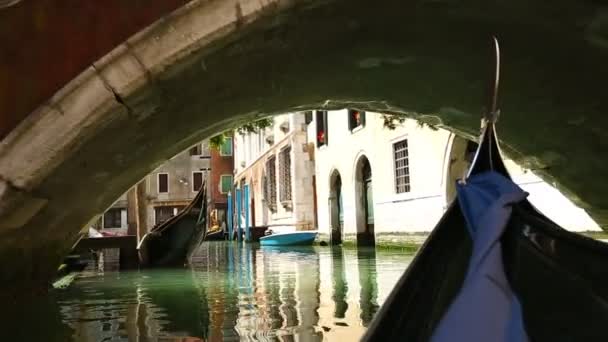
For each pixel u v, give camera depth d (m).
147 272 11.13
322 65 5.20
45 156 3.52
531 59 5.07
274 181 28.75
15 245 4.89
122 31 3.60
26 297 6.16
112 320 5.65
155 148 5.51
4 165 3.47
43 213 4.66
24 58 3.54
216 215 39.34
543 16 4.29
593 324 2.85
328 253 15.32
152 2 3.61
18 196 3.58
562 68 5.05
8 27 3.55
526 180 10.47
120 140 4.36
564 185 7.57
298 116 23.06
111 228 36.03
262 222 31.28
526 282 3.01
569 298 2.98
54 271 7.05
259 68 4.72
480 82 5.71
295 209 22.81
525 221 3.26
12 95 3.53
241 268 11.52
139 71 3.57
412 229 14.17
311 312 5.70
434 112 6.86
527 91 5.70
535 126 6.46
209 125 5.90
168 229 12.75
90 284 8.98
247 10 3.64
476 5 4.29
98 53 3.59
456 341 2.12
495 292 2.33
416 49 5.11
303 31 4.25
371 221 17.44
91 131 3.60
